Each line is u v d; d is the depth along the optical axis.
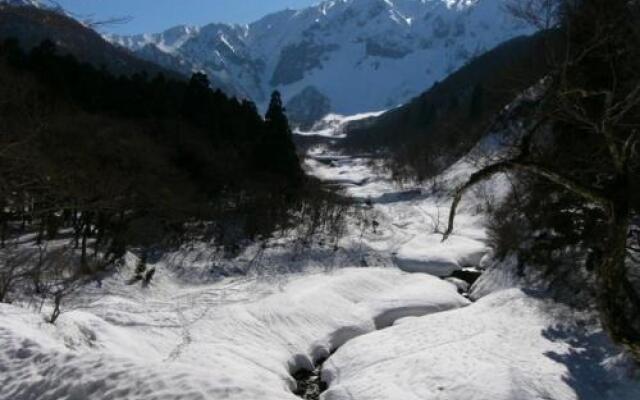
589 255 20.23
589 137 12.04
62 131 29.45
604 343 22.17
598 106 7.47
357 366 23.86
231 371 22.23
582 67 7.55
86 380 10.28
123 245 35.59
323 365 25.91
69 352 11.75
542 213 24.78
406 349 24.44
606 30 7.64
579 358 21.62
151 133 46.41
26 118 20.23
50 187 14.17
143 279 34.03
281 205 49.00
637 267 21.02
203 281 36.78
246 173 51.69
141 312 28.31
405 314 31.81
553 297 27.42
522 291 29.28
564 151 12.28
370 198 69.75
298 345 27.25
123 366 10.68
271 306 29.83
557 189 19.66
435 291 34.56
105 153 34.44
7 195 13.39
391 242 48.41
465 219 53.81
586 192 6.04
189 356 23.39
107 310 27.39
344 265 41.97
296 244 44.19
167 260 38.59
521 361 21.42
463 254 43.78
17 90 24.28
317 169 108.62
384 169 95.50
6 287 24.77
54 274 30.00
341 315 30.73
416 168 79.12
